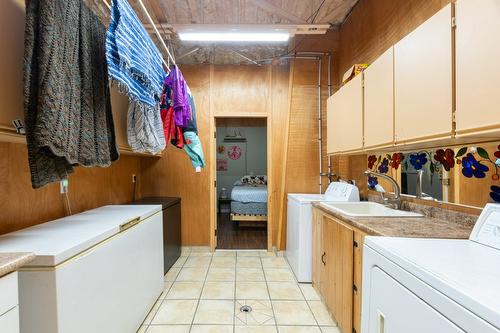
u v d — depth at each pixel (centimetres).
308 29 303
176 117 242
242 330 202
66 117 116
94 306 138
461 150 156
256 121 672
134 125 218
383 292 111
